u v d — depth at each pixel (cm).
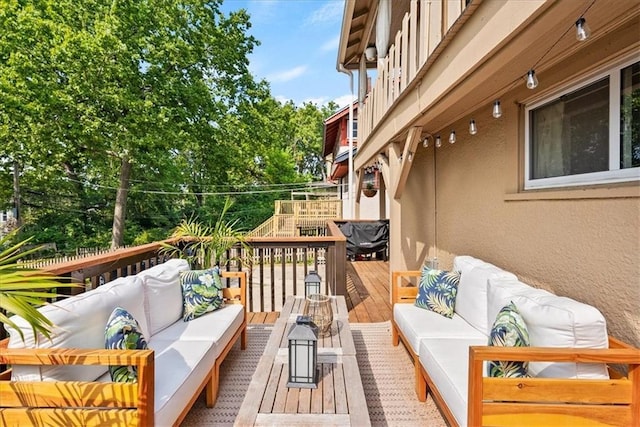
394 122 390
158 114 1180
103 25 1091
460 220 389
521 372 160
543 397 153
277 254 1070
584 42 189
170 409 174
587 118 209
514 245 279
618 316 182
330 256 434
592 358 150
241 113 1485
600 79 198
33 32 1061
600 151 200
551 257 234
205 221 1877
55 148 1145
